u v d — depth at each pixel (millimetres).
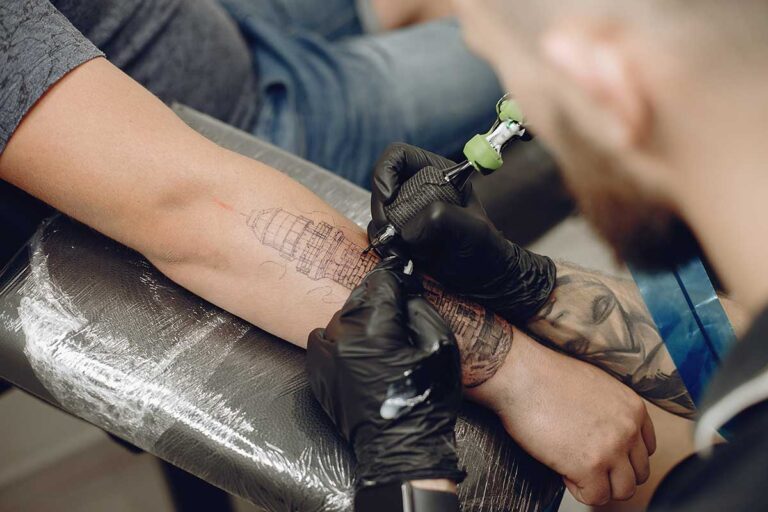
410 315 600
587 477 685
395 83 1100
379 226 690
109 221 654
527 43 367
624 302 769
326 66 1095
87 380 650
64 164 625
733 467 402
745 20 326
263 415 628
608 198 425
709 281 622
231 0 1145
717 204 385
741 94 343
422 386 563
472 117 1142
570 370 703
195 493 1071
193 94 986
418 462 554
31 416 1458
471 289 694
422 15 1350
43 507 1313
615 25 341
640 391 789
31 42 620
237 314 684
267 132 1063
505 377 679
